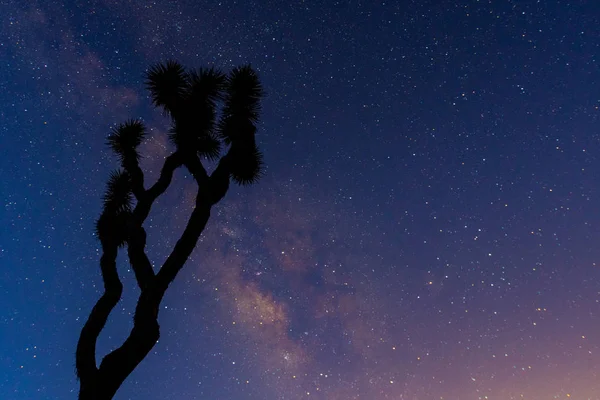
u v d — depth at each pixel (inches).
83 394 156.9
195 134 211.0
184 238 186.1
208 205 194.4
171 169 205.2
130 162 219.5
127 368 163.0
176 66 228.8
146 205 195.8
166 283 178.5
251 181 230.2
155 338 170.1
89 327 173.3
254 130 224.8
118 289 187.3
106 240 201.0
